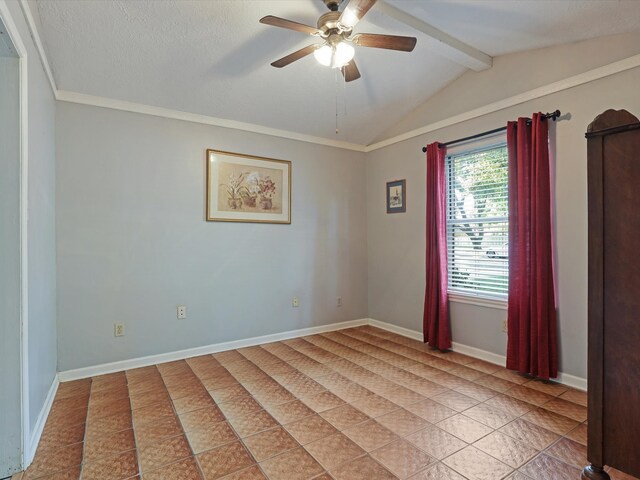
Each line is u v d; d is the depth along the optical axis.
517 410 2.31
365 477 1.68
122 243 3.10
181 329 3.38
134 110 3.17
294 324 4.09
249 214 3.78
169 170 3.33
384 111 3.92
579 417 2.22
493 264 3.25
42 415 2.15
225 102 3.36
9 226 1.75
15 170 1.77
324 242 4.34
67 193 2.88
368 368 3.10
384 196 4.41
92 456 1.85
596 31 2.42
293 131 4.07
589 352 1.55
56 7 2.14
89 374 2.94
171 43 2.57
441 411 2.31
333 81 3.28
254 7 2.33
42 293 2.26
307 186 4.21
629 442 1.45
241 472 1.72
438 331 3.57
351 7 1.81
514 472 1.70
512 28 2.53
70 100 2.90
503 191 3.16
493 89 3.17
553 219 2.77
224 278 3.62
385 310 4.43
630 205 1.44
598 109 2.51
